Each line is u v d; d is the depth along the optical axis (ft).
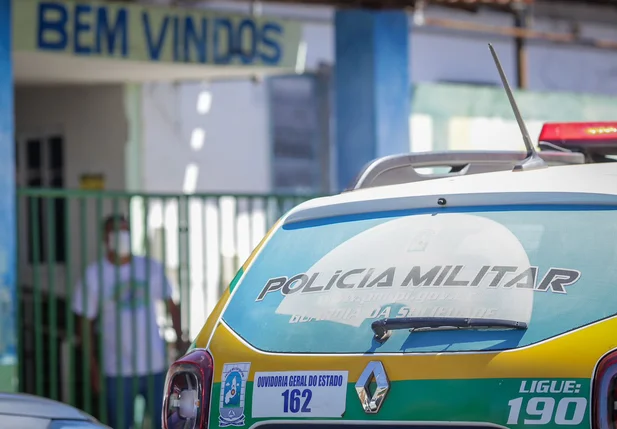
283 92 47.70
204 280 31.17
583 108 50.47
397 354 13.57
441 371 13.26
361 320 14.06
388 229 14.93
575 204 14.16
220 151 45.55
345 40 38.45
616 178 14.56
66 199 29.63
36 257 29.30
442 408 13.16
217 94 45.55
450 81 54.75
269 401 14.24
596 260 13.50
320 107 48.73
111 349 31.55
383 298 14.10
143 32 34.81
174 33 35.37
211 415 14.69
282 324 14.58
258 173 46.73
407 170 18.92
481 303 13.50
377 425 13.50
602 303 13.07
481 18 56.03
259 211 45.83
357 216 15.42
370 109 37.70
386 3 37.55
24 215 44.32
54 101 44.50
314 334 14.28
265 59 37.04
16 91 45.65
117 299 31.32
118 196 30.01
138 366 31.65
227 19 36.27
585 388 12.57
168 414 15.01
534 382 12.81
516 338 13.12
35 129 45.34
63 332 41.57
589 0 58.18
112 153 42.96
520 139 47.98
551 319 13.11
